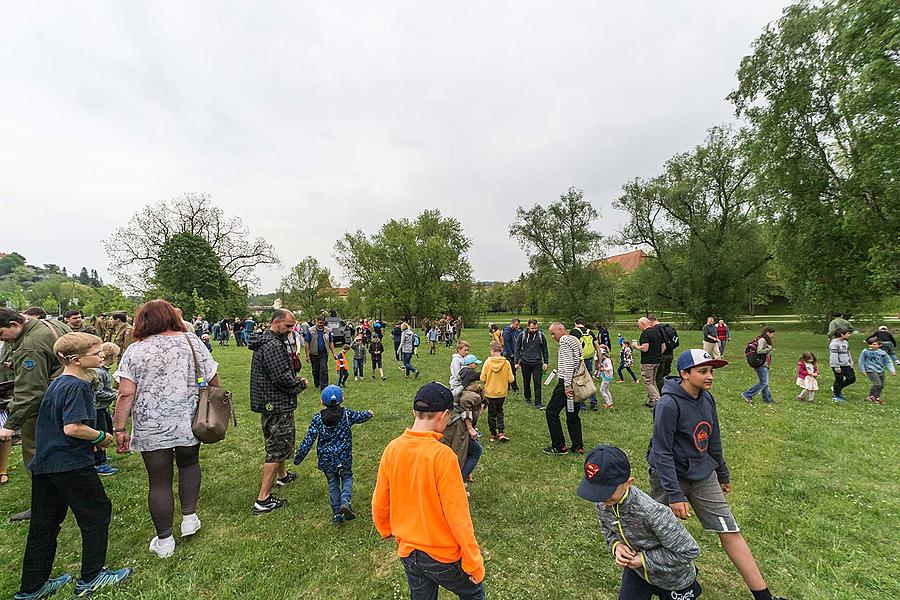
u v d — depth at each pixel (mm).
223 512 4266
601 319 38031
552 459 5699
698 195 32625
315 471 5285
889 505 4254
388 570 3342
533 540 3756
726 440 6414
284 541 3721
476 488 4809
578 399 5801
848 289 19672
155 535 3816
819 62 18578
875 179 15258
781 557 3438
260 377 4336
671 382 2916
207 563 3395
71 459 2955
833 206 18891
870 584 3092
